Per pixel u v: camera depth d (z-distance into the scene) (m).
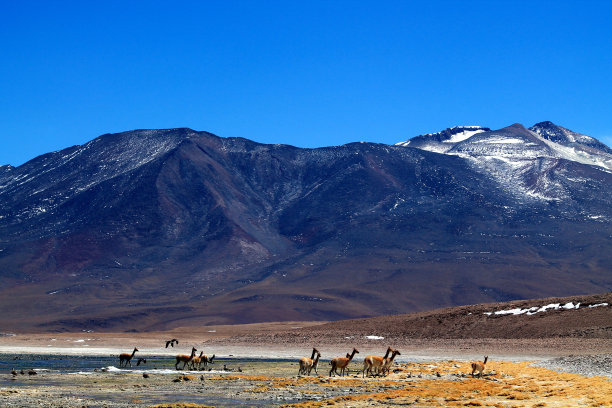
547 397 47.38
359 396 47.97
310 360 68.31
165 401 46.81
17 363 88.38
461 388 53.25
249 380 61.72
